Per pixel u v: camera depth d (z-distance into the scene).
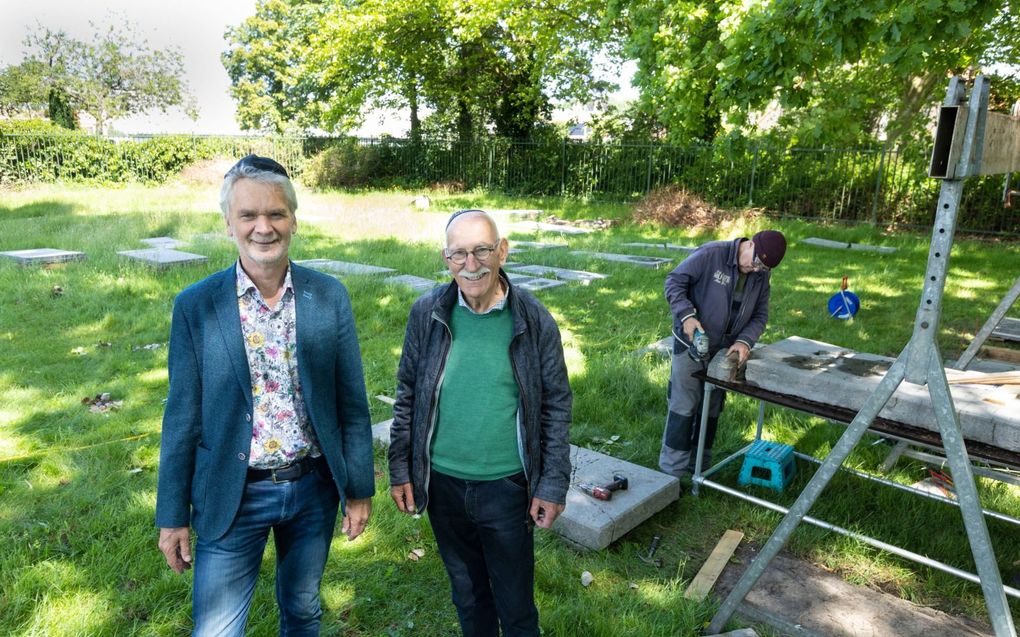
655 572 3.44
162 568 3.26
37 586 3.08
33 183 22.34
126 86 43.59
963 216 16.17
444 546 2.44
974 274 11.41
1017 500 4.08
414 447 2.36
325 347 2.09
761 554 2.85
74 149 23.14
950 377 3.39
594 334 7.60
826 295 9.66
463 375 2.27
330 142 28.25
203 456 2.04
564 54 21.97
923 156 16.20
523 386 2.24
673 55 8.46
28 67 41.41
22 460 4.27
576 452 4.48
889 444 4.77
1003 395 3.08
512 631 2.37
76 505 3.79
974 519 2.35
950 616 3.11
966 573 3.05
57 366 6.09
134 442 4.59
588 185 23.61
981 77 2.12
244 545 2.10
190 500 2.08
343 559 3.42
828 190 17.98
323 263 10.88
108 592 3.08
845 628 3.02
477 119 29.20
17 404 5.22
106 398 5.37
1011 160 2.84
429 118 32.84
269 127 44.03
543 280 10.27
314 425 2.09
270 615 2.94
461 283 2.18
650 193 19.05
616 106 25.73
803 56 5.85
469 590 2.46
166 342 6.91
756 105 6.48
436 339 2.32
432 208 20.55
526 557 2.35
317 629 2.32
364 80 26.45
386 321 7.77
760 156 18.73
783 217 18.44
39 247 11.38
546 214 19.84
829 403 3.38
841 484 4.25
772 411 5.38
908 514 3.91
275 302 2.08
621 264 11.80
